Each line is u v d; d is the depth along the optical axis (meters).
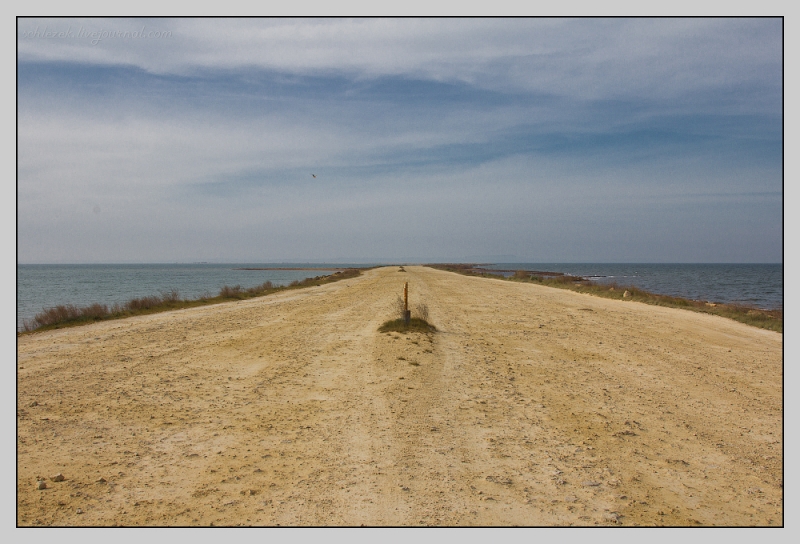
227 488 5.42
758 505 5.29
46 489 5.34
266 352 13.01
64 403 8.33
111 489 5.37
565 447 6.80
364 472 5.86
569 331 17.42
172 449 6.51
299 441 6.82
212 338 15.15
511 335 16.31
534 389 9.77
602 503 5.23
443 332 16.55
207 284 66.44
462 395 9.22
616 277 96.75
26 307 31.64
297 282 53.69
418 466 6.05
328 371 10.94
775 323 20.06
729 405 9.01
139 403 8.42
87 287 56.94
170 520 4.72
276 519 4.77
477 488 5.50
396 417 7.86
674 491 5.57
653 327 19.06
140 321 19.36
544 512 5.00
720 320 21.98
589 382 10.44
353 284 48.88
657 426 7.78
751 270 162.75
